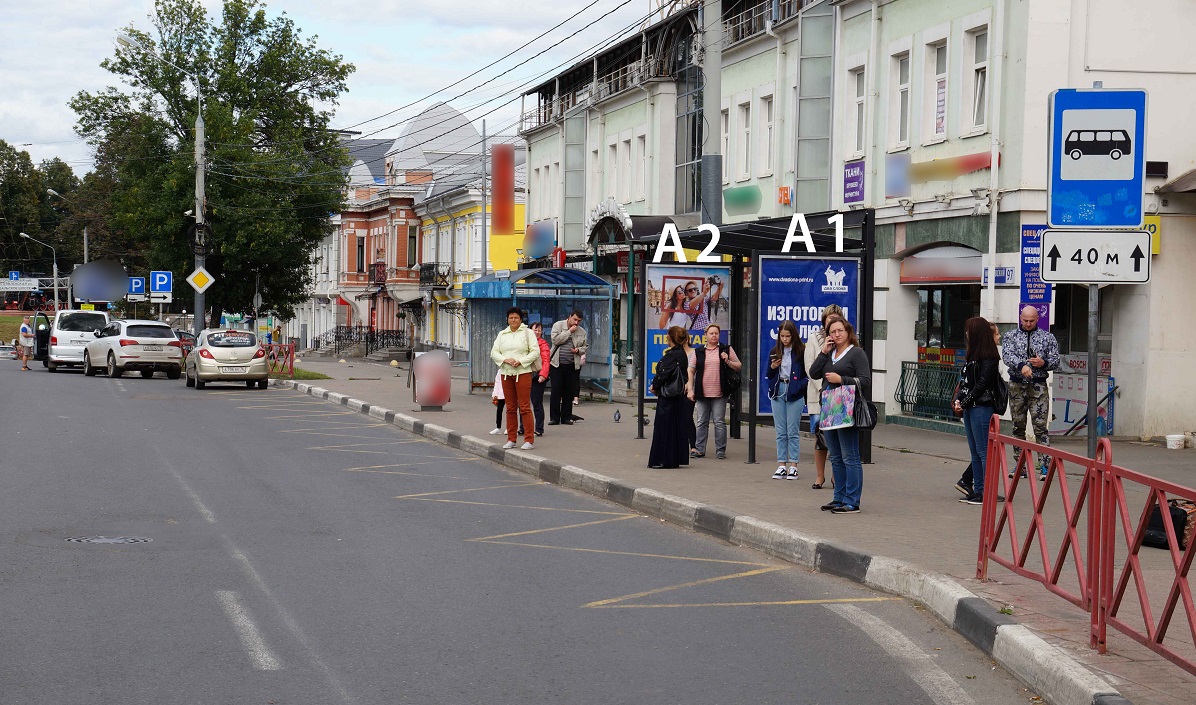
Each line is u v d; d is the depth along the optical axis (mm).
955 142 20641
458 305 54469
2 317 103375
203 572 8914
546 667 6547
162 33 53156
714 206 17844
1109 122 8680
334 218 78500
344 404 28172
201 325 43000
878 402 22984
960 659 6863
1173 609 5777
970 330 12273
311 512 12055
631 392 28906
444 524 11516
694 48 32969
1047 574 7395
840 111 24594
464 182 61531
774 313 15750
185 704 5746
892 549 9508
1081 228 8664
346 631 7250
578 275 28062
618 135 38906
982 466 12195
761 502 12141
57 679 6121
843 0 24203
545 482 15164
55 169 118188
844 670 6590
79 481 13930
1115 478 6344
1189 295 18938
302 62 54312
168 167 52062
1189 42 18875
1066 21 18625
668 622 7680
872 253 15906
